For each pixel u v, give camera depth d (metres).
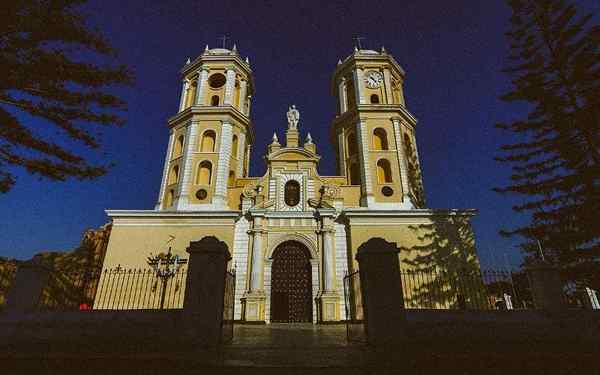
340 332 13.84
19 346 8.05
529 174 18.75
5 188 11.55
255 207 24.69
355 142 29.45
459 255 22.30
